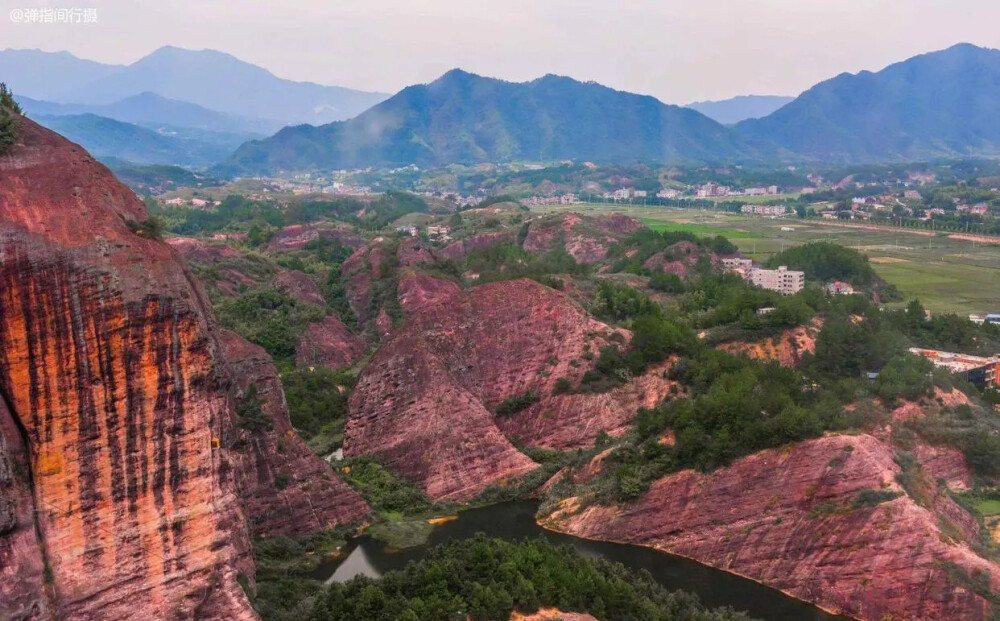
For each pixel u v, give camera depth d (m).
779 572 70.06
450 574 55.91
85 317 39.91
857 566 66.88
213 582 43.22
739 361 99.88
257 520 70.88
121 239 41.75
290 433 77.38
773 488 72.75
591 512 79.69
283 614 52.94
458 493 88.19
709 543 73.75
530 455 95.44
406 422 93.62
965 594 62.53
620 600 56.47
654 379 100.94
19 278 38.66
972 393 101.94
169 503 42.12
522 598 54.00
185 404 42.69
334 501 76.81
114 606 40.16
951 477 89.00
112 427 40.62
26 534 37.88
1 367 38.44
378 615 52.22
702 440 77.56
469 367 102.69
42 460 39.03
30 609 37.22
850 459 70.62
